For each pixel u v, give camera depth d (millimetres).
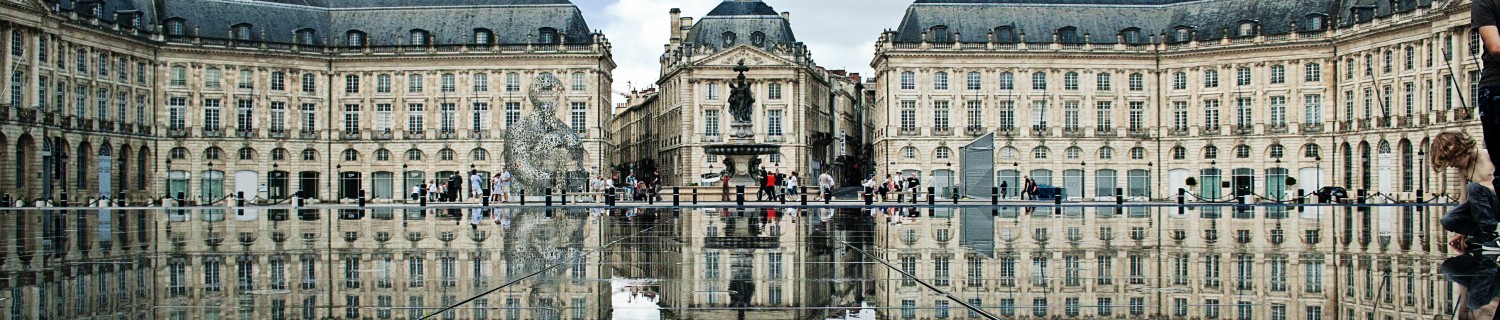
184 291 11688
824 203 52688
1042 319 9688
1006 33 88500
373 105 88688
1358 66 78188
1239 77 85562
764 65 96625
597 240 20875
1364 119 77438
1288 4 84812
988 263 15047
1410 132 71812
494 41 89062
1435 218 31484
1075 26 89688
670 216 34562
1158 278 12836
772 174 56438
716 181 89375
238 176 85438
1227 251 17000
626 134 145750
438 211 42656
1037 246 18469
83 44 73438
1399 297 10703
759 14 100000
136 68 79875
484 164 88500
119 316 9805
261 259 15930
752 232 23812
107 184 76625
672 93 104000
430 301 10969
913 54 88000
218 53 84062
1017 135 88500
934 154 88500
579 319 9852
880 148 91938
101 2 75562
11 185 65688
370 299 11086
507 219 32500
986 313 10070
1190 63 87375
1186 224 27188
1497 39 11594
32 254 17125
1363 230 23797
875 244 19250
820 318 9898
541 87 65812
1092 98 88812
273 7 88188
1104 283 12359
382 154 88875
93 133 74438
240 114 85375
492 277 13312
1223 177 86375
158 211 46219
